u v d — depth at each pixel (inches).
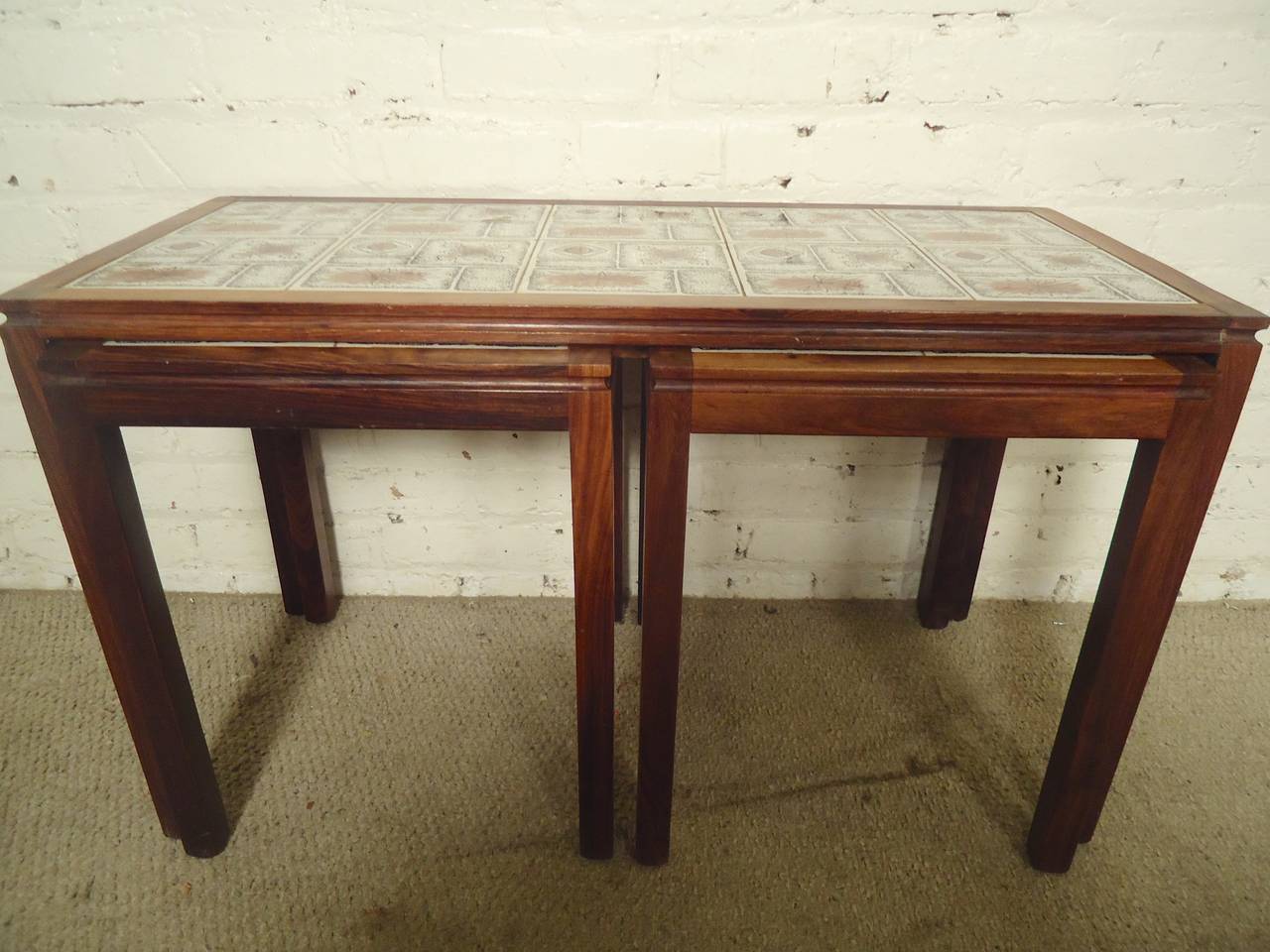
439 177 44.8
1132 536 31.1
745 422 29.3
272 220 38.5
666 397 28.8
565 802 41.1
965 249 35.4
